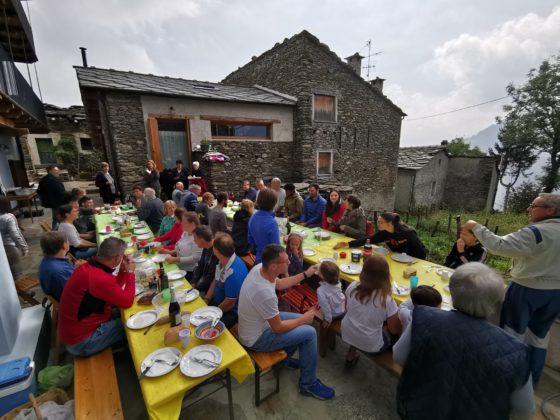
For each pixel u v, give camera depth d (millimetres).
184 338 1785
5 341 2221
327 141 10430
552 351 2486
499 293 1213
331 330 2578
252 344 2100
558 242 1877
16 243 3873
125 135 7004
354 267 3006
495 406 1117
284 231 4262
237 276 2369
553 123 15984
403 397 1355
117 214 5930
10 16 5613
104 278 2104
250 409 2186
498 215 12648
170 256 3385
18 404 1973
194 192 6051
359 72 12266
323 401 2250
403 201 15250
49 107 13586
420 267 2969
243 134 9383
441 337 1229
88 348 2119
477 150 28500
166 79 8680
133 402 2271
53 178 5941
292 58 9812
